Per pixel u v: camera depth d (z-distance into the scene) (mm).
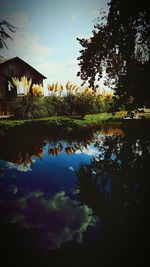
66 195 2783
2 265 1581
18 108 11562
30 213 2340
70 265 1576
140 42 2564
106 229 2016
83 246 1781
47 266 1562
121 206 2434
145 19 2445
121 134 6574
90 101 13594
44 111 12258
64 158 4469
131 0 2332
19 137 6805
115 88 2922
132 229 2000
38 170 3760
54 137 6816
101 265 1556
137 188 2875
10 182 3230
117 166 3814
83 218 2197
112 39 2758
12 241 1877
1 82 14477
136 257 1641
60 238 1893
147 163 3814
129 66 2730
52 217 2248
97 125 9297
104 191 2859
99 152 4812
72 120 10109
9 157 4559
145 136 5832
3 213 2348
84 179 3320
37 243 1842
